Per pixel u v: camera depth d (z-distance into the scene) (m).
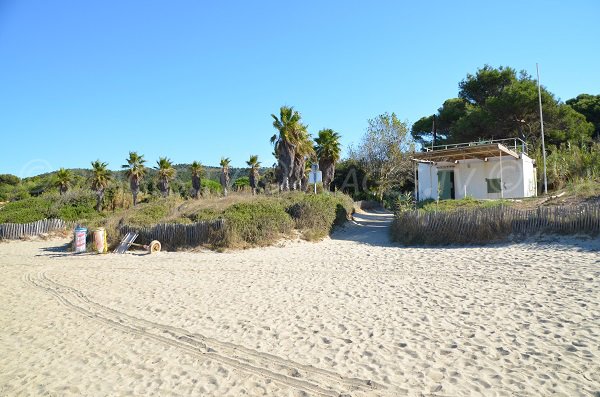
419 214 15.18
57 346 6.29
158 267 12.80
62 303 8.84
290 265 12.12
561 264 9.41
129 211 21.92
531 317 6.26
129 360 5.61
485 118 31.20
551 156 24.98
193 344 6.06
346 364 5.08
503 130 32.12
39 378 5.19
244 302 8.20
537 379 4.39
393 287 8.74
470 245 13.45
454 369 4.76
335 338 5.97
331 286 9.20
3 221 25.12
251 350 5.70
